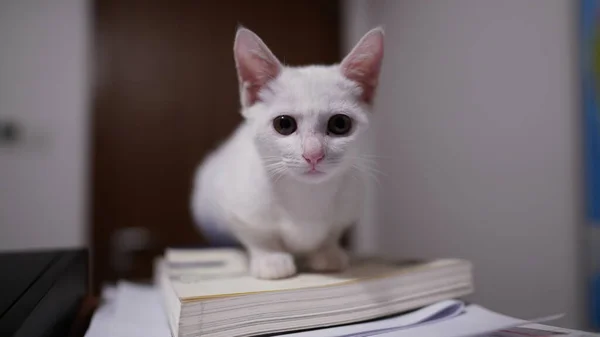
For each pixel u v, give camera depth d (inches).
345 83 12.1
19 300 9.2
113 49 25.2
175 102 25.8
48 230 24.3
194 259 14.0
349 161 11.9
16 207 24.0
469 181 18.7
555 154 15.0
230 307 9.2
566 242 14.6
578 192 14.2
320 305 9.9
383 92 25.5
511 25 16.7
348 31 28.3
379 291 10.4
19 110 24.1
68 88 24.7
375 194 26.6
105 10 25.1
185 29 26.0
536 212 15.7
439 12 20.6
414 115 22.5
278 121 11.8
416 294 10.9
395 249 24.2
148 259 25.4
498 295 17.2
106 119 25.0
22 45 24.2
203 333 9.0
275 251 12.5
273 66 12.2
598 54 13.7
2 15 24.0
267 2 27.0
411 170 22.7
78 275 12.2
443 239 20.2
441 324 10.0
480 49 18.1
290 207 11.9
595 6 13.7
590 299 13.9
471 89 18.6
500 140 17.1
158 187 25.6
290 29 27.3
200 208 17.0
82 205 24.8
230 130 26.3
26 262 11.5
